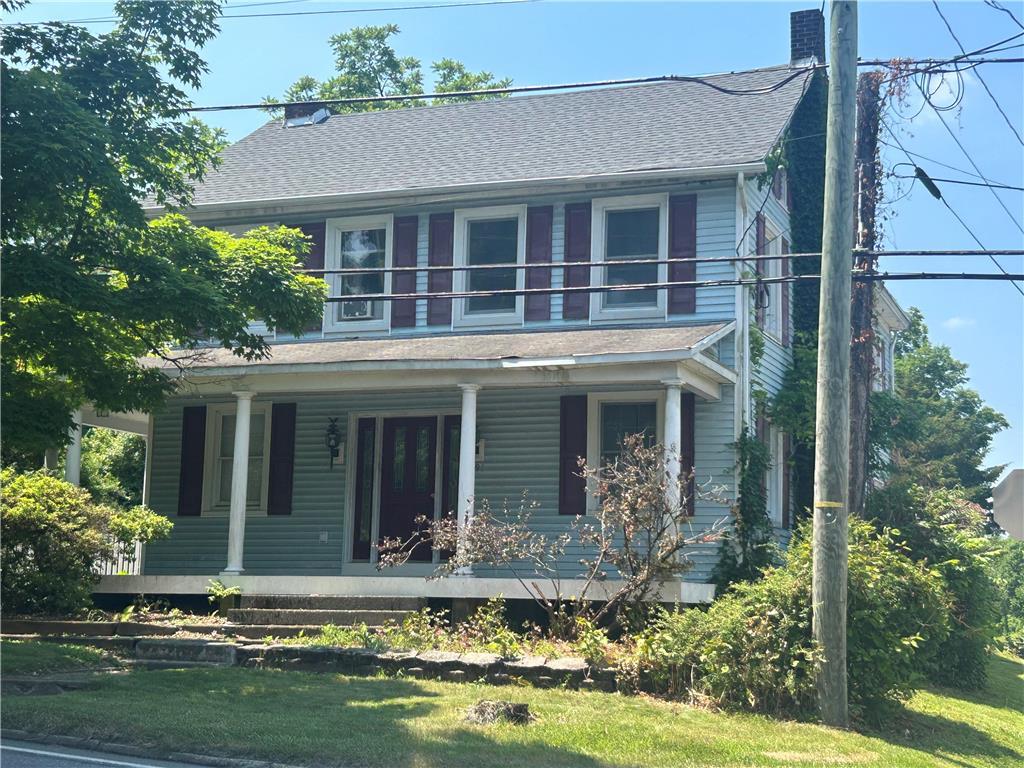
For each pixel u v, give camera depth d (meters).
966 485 43.66
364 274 21.25
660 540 15.41
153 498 21.94
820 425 12.20
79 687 11.98
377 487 20.42
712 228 19.16
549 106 24.48
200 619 16.61
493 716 10.60
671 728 10.82
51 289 12.78
